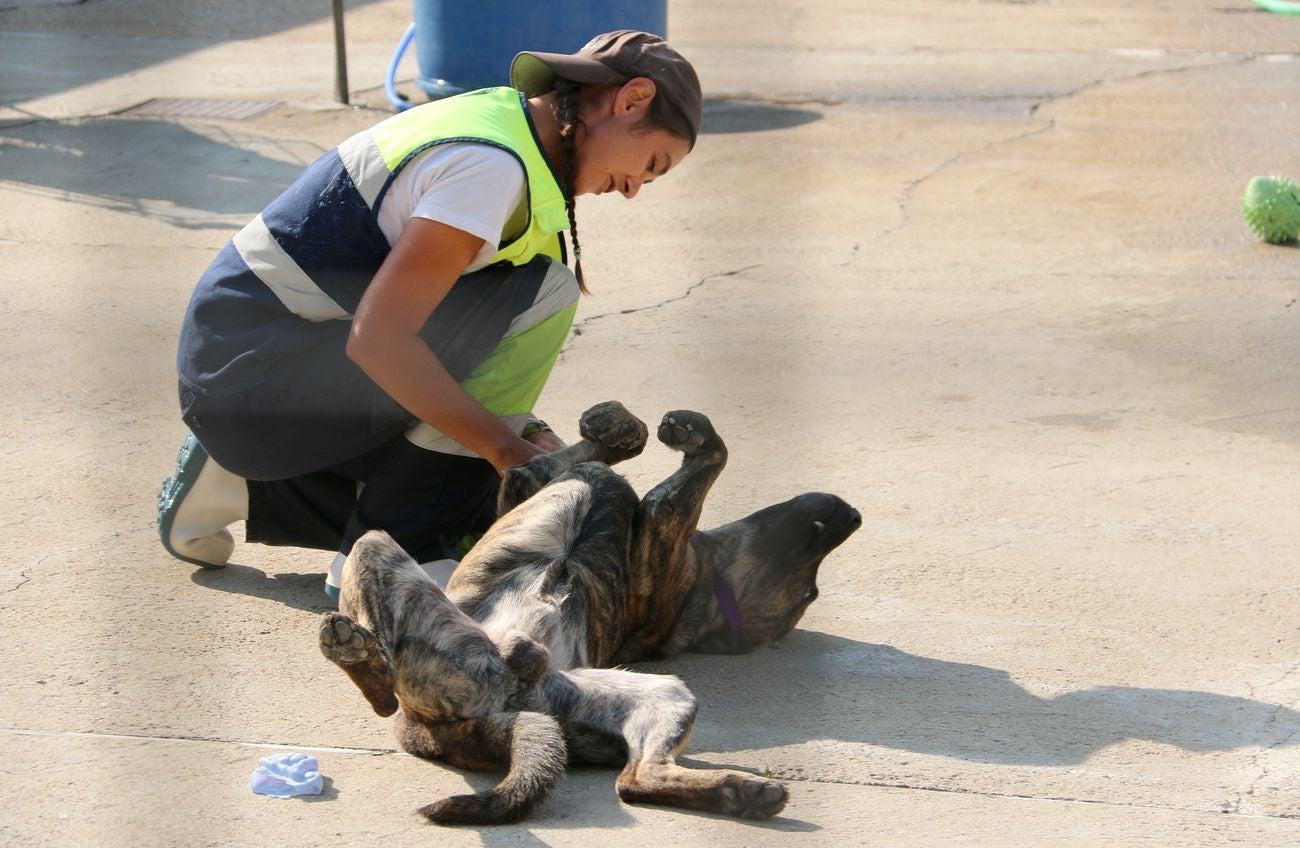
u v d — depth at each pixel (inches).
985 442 316.5
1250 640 230.4
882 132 656.4
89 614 230.4
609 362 366.6
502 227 206.8
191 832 169.6
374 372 202.5
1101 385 354.0
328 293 214.8
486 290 220.1
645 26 634.8
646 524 205.2
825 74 792.3
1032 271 453.1
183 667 214.2
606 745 185.3
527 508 202.5
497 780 184.7
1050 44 895.1
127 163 574.2
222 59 807.7
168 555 255.0
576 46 631.2
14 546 254.7
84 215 497.7
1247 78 787.4
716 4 1041.5
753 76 781.9
